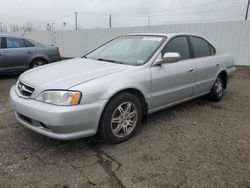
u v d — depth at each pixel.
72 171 2.60
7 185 2.35
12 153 2.92
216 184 2.42
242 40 10.15
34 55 7.95
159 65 3.62
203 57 4.64
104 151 3.03
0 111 4.37
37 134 3.43
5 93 5.72
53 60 8.50
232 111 4.62
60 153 2.96
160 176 2.54
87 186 2.37
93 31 14.47
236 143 3.30
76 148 3.09
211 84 4.89
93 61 3.80
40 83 2.91
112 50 4.20
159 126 3.83
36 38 17.98
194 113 4.48
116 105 3.06
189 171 2.63
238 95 5.83
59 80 2.91
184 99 4.27
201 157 2.92
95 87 2.84
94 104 2.82
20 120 3.12
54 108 2.66
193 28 11.23
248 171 2.65
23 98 2.98
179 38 4.21
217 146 3.20
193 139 3.40
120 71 3.22
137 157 2.90
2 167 2.63
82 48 15.38
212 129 3.76
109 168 2.67
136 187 2.37
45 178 2.47
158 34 4.15
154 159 2.86
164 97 3.76
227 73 5.29
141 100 3.47
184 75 4.04
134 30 12.77
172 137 3.45
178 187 2.38
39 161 2.77
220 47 10.72
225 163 2.79
